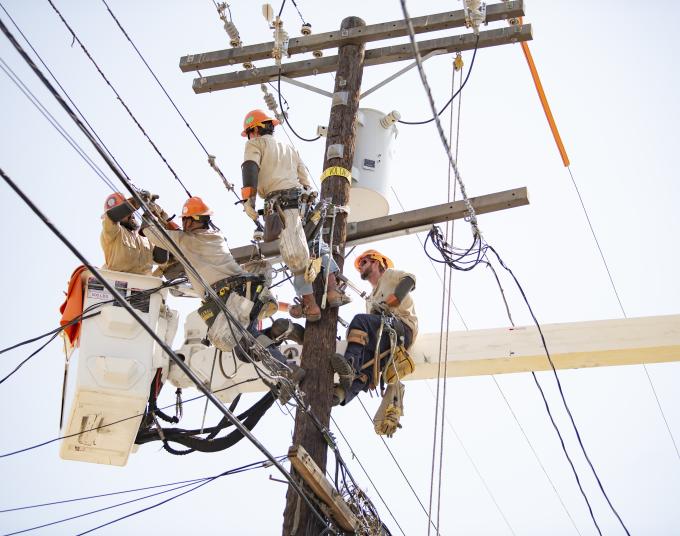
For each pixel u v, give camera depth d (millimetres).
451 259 10648
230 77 11805
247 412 10227
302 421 9445
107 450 10109
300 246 9500
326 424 9453
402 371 10469
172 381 10430
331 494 8953
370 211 11805
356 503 9391
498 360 10742
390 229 10727
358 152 11617
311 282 9539
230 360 10594
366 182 11516
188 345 10703
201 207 9875
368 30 11422
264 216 10031
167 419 10234
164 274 10359
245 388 10602
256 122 10227
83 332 9672
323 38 11492
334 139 10734
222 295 9648
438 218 10633
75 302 9812
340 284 10062
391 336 10367
